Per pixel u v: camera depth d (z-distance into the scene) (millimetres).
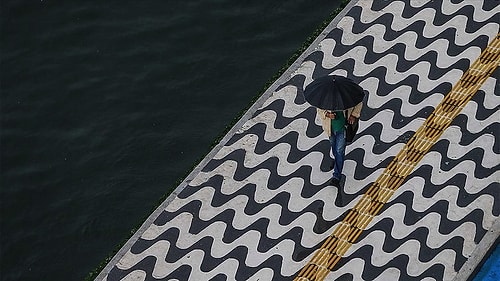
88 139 29156
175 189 24641
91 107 29812
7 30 31672
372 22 26734
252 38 30625
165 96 29766
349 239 22641
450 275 21484
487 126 23922
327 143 24516
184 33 31016
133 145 28875
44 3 32094
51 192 28312
